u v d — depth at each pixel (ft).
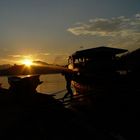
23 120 44.27
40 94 61.87
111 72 71.46
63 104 56.54
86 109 62.49
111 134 40.91
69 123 45.06
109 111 55.93
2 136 38.37
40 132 39.88
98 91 59.06
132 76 58.29
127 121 47.73
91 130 42.34
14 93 60.39
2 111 49.67
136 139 38.60
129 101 52.70
